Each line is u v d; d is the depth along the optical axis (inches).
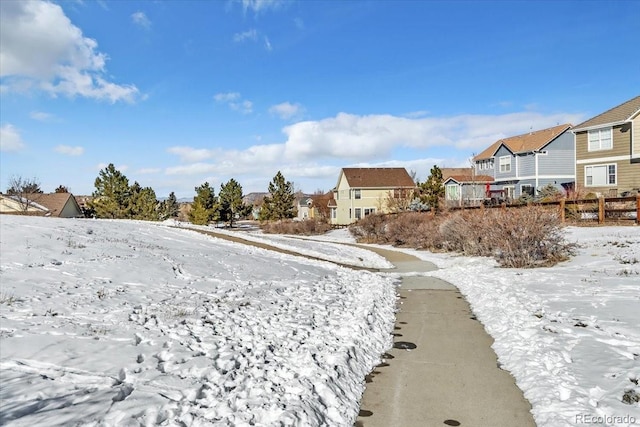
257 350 228.2
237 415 154.2
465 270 582.6
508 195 1675.7
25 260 395.2
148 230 832.9
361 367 227.1
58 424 136.3
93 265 407.5
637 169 1135.0
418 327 314.2
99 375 177.9
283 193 2432.3
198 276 431.8
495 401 186.5
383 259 829.8
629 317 270.1
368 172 2349.9
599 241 604.7
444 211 1007.0
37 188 1913.1
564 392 180.2
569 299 334.3
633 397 167.8
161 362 199.9
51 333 223.0
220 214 2383.1
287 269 553.3
